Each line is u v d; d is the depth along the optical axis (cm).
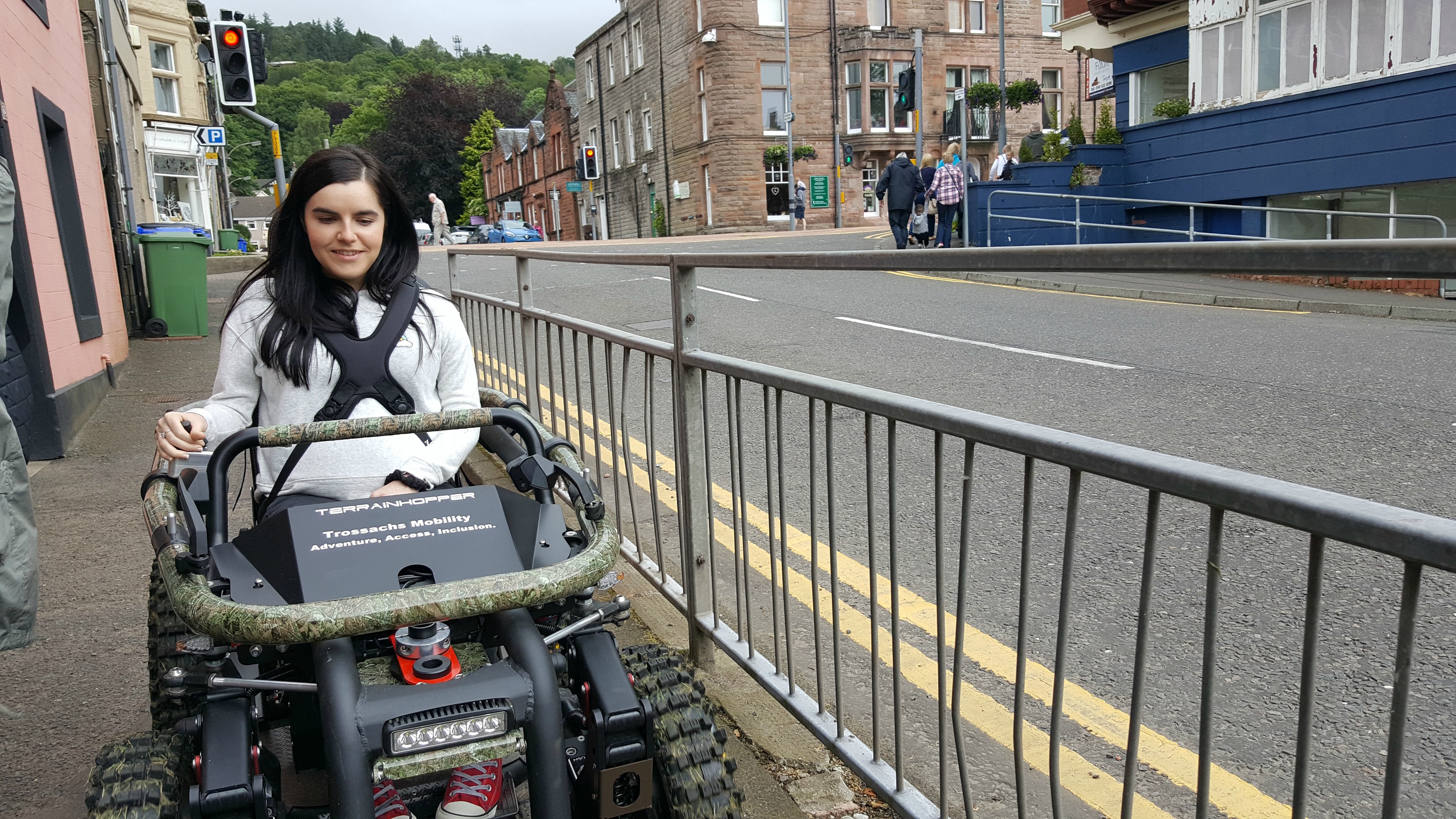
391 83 12431
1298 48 1581
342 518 205
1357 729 292
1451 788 264
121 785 177
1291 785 270
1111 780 277
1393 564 400
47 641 388
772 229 4072
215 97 3691
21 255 648
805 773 280
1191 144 1792
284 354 241
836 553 247
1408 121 1439
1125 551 431
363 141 9244
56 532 518
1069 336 998
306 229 249
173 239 1204
